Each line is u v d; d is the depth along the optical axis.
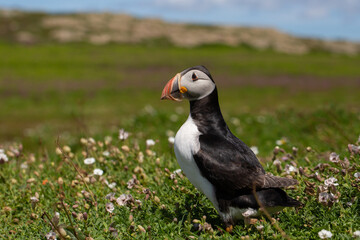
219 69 39.66
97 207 4.74
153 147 6.89
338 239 3.76
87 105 21.91
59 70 35.03
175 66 40.62
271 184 3.80
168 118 12.66
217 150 4.04
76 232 3.94
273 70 39.81
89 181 5.38
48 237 3.97
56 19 70.44
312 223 4.14
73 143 10.66
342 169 4.50
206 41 68.62
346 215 4.11
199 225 4.11
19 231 4.52
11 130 16.88
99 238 4.05
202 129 4.32
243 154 4.07
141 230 4.08
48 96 24.34
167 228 4.19
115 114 19.48
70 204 5.02
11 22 66.56
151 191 4.96
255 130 11.23
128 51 52.88
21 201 5.35
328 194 4.06
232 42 69.69
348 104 20.42
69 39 61.12
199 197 4.86
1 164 5.88
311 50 70.88
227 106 22.05
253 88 29.31
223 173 3.95
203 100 4.38
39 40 59.12
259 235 3.93
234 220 4.15
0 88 26.27
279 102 22.95
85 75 33.16
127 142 6.86
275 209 3.88
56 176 6.10
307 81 33.25
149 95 25.14
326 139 7.84
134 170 5.66
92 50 51.47
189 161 4.16
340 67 44.34
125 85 29.03
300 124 10.89
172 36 69.31
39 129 16.30
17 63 37.28
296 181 3.78
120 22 73.75
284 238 3.82
